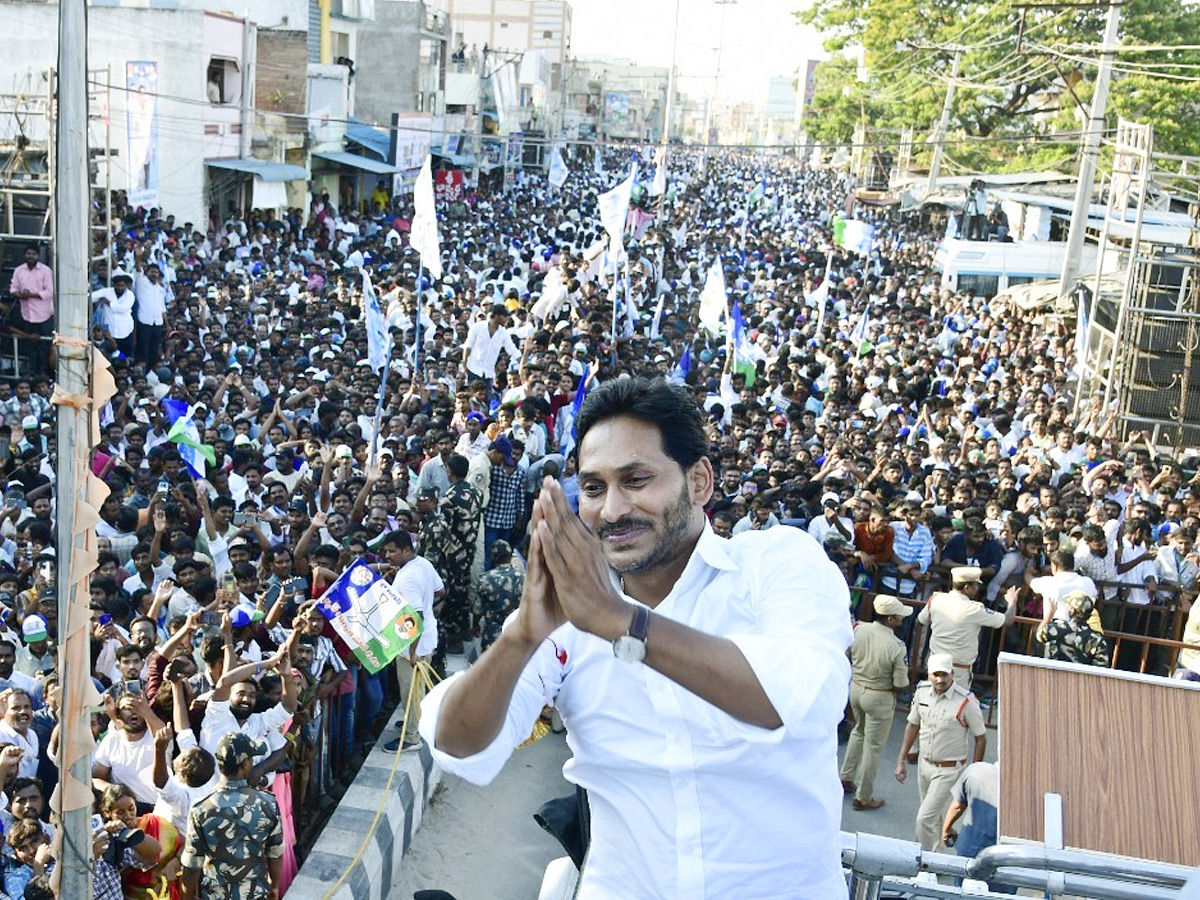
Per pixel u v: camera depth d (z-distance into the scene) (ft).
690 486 6.06
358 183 132.67
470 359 58.49
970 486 38.32
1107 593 35.19
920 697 26.58
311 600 28.19
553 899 9.55
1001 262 99.96
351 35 144.77
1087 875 9.24
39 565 28.68
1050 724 11.80
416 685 27.96
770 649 5.22
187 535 31.76
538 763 30.27
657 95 424.05
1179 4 125.90
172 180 93.66
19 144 59.93
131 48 92.58
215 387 50.65
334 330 66.69
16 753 21.45
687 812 5.82
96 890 19.31
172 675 22.93
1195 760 11.57
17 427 44.65
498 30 312.50
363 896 22.68
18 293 57.31
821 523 35.99
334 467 40.32
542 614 5.33
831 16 161.99
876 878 9.19
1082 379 65.77
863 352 69.41
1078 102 84.02
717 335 67.46
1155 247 66.33
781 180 272.72
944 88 147.02
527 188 176.86
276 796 22.50
